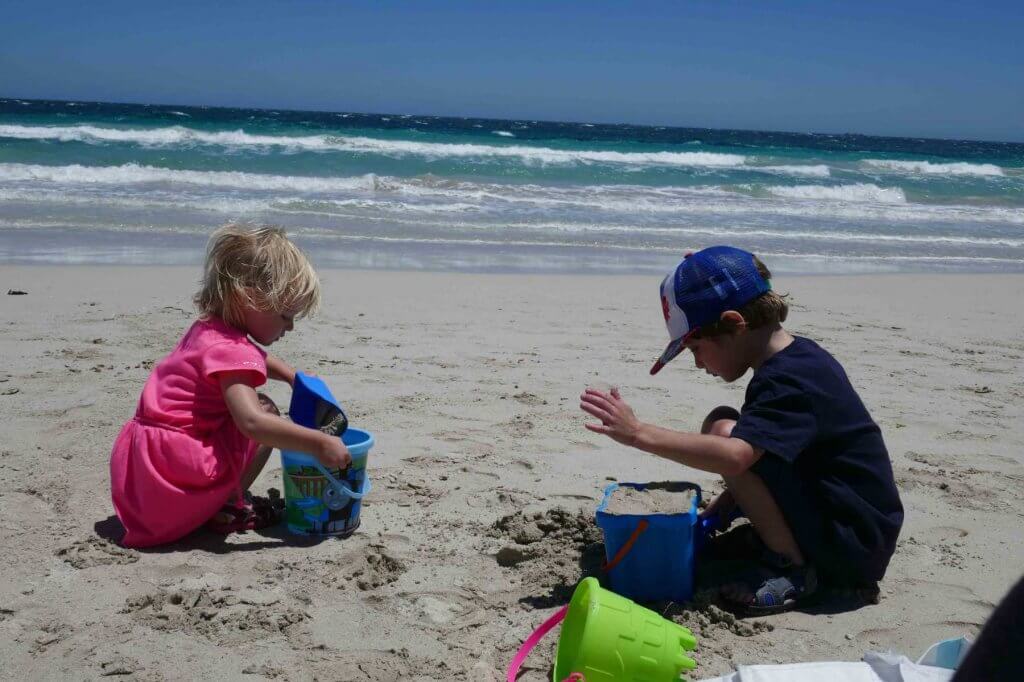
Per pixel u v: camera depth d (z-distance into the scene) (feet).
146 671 7.97
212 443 10.58
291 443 10.18
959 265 39.19
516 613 9.30
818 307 27.91
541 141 113.19
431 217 43.11
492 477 12.94
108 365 17.43
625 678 7.78
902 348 22.67
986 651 3.46
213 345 10.44
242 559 10.19
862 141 270.67
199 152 64.80
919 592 9.97
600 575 10.04
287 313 10.91
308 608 9.17
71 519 10.97
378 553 10.30
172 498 10.25
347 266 30.66
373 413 15.48
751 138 225.56
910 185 77.97
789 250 40.65
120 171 51.01
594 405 9.03
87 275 26.30
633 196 57.26
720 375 9.95
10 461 12.60
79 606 9.00
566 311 25.32
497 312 24.70
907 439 15.39
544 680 8.14
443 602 9.43
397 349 20.06
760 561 9.90
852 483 9.50
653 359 20.27
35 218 36.29
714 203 56.34
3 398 15.17
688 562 9.54
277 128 106.01
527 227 41.81
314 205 44.09
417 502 11.99
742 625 9.12
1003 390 18.97
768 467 9.29
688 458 8.93
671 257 36.60
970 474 13.78
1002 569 10.57
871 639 8.96
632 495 10.44
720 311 9.36
